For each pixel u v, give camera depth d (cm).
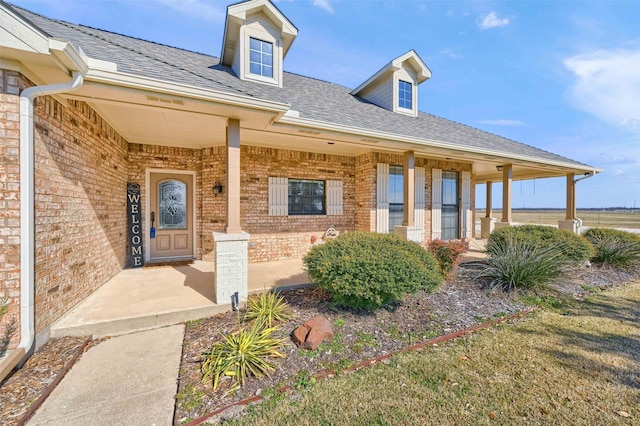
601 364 298
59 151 352
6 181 280
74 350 309
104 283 515
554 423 218
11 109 281
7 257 281
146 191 694
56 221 345
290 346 319
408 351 323
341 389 256
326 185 841
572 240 693
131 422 215
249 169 729
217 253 423
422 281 397
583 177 1009
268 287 507
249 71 655
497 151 776
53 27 436
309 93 763
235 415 224
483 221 1415
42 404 232
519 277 527
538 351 325
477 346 336
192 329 371
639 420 220
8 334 280
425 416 225
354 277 387
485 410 231
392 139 630
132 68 360
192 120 491
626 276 664
